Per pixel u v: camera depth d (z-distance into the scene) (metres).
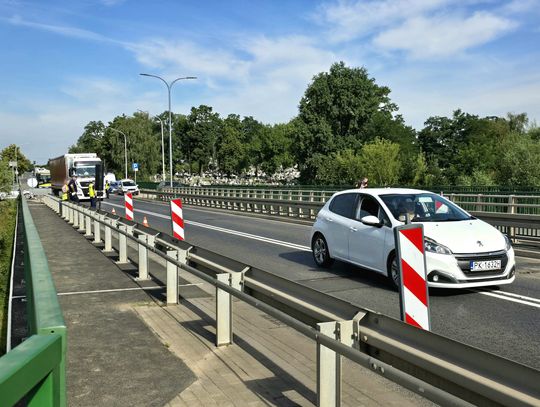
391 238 8.67
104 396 4.36
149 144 92.25
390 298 8.11
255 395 4.33
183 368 4.98
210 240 16.69
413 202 9.22
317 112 70.75
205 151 128.25
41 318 2.06
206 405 4.16
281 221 24.44
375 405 4.07
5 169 41.38
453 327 6.47
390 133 82.81
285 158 105.25
